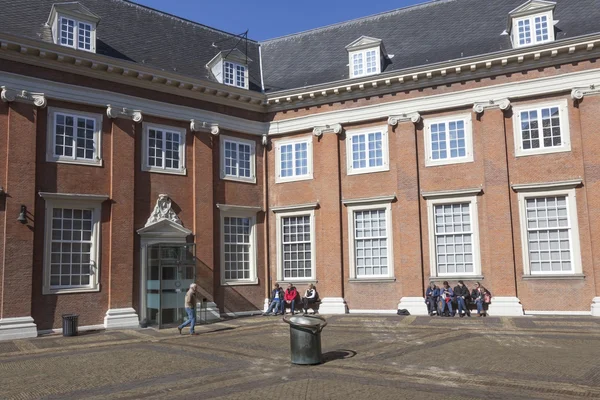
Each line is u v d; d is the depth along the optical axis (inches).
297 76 1070.4
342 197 962.1
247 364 495.8
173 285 842.8
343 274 943.7
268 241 1005.8
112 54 875.4
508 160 856.3
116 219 819.4
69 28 808.9
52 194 762.8
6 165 729.6
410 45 1007.0
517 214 843.4
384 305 908.0
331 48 1106.1
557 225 823.7
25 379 453.7
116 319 796.6
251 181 1002.1
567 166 821.2
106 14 948.0
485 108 871.1
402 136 922.1
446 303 839.7
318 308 950.4
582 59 820.0
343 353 536.4
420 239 890.7
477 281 852.0
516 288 830.5
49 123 776.9
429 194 893.2
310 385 400.2
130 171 842.2
